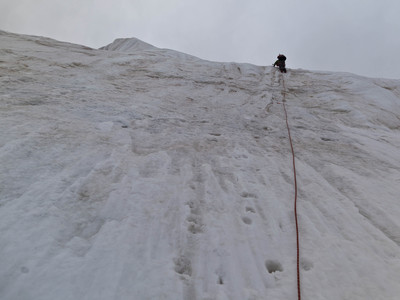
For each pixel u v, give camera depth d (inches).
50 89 267.4
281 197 157.2
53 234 100.0
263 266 107.5
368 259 112.1
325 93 439.2
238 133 261.3
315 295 94.9
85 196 126.5
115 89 325.4
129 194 135.9
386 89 491.8
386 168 212.4
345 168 203.5
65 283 83.4
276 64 594.2
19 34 538.0
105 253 98.0
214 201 145.9
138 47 871.1
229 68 546.6
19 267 83.9
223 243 116.0
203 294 92.0
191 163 186.1
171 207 134.0
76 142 173.6
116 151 177.6
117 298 83.1
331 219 139.1
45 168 137.9
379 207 151.6
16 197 112.7
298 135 273.4
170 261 102.5
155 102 309.9
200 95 374.3
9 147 144.2
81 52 475.5
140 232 112.6
